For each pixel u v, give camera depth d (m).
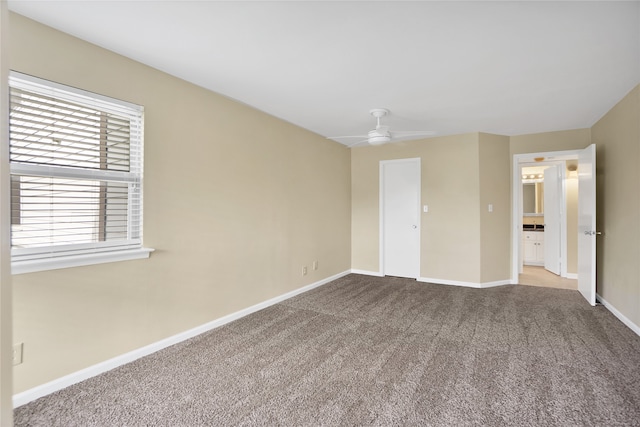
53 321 2.01
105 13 1.84
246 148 3.43
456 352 2.58
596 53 2.29
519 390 2.04
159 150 2.59
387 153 5.27
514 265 4.79
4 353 0.81
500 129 4.41
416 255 5.08
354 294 4.25
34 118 1.96
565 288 4.56
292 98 3.22
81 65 2.12
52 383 2.00
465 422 1.75
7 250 0.82
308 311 3.58
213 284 3.07
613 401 1.92
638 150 2.89
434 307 3.71
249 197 3.47
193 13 1.85
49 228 2.04
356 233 5.57
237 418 1.79
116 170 2.35
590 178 3.71
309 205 4.47
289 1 1.74
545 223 5.94
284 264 4.00
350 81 2.80
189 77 2.73
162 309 2.63
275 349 2.64
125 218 2.44
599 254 3.91
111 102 2.28
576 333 2.94
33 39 1.91
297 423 1.75
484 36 2.08
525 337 2.86
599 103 3.35
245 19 1.91
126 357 2.38
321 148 4.73
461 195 4.67
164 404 1.91
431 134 4.68
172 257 2.70
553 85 2.88
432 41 2.15
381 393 2.02
